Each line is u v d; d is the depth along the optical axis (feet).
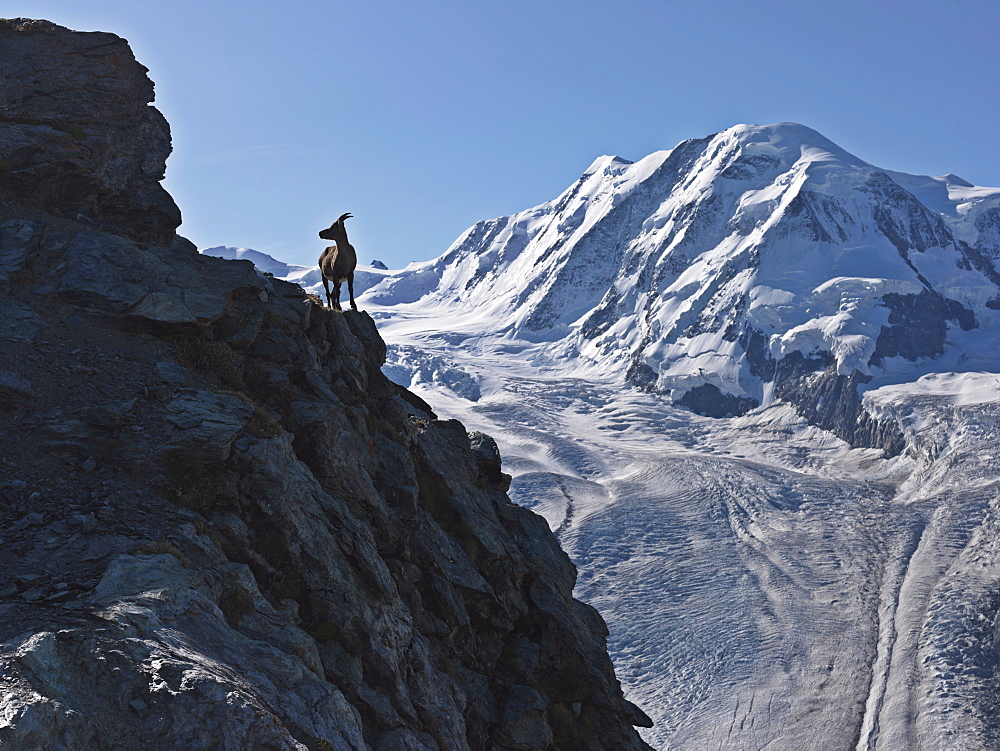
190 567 45.09
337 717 42.09
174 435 51.34
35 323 55.21
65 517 45.52
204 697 35.01
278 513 52.49
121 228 66.18
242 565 48.47
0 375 50.42
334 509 56.90
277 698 39.68
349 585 53.52
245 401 56.95
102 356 55.52
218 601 44.91
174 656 36.96
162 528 47.34
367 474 65.10
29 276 57.62
